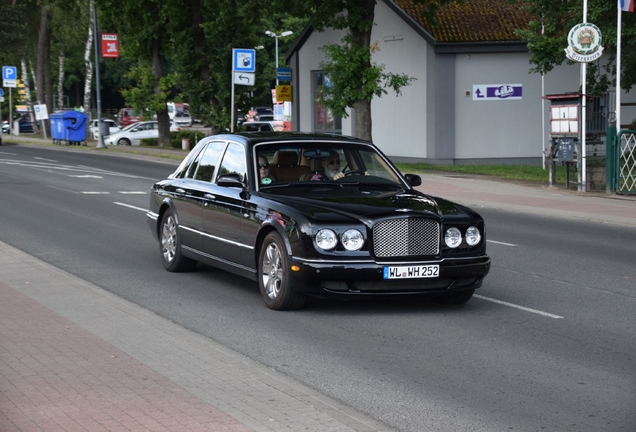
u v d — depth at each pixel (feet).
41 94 212.23
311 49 151.84
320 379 23.85
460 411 21.12
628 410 21.26
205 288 37.27
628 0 78.95
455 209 33.01
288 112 157.48
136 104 169.27
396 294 31.24
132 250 47.65
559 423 20.27
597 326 30.71
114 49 161.07
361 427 18.92
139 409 19.84
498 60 123.03
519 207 71.77
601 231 58.70
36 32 244.01
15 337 26.66
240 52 104.01
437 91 122.42
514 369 24.95
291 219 31.30
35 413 19.48
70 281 36.40
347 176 35.81
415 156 128.06
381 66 107.96
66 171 105.70
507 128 124.26
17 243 49.49
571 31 80.28
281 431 18.51
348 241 30.60
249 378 22.65
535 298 35.78
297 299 31.81
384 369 24.89
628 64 100.94
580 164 82.17
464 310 33.27
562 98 83.05
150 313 30.58
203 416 19.38
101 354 24.80
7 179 92.63
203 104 149.18
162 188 42.22
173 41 161.89
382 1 131.34
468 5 126.52
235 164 36.32
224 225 35.70
